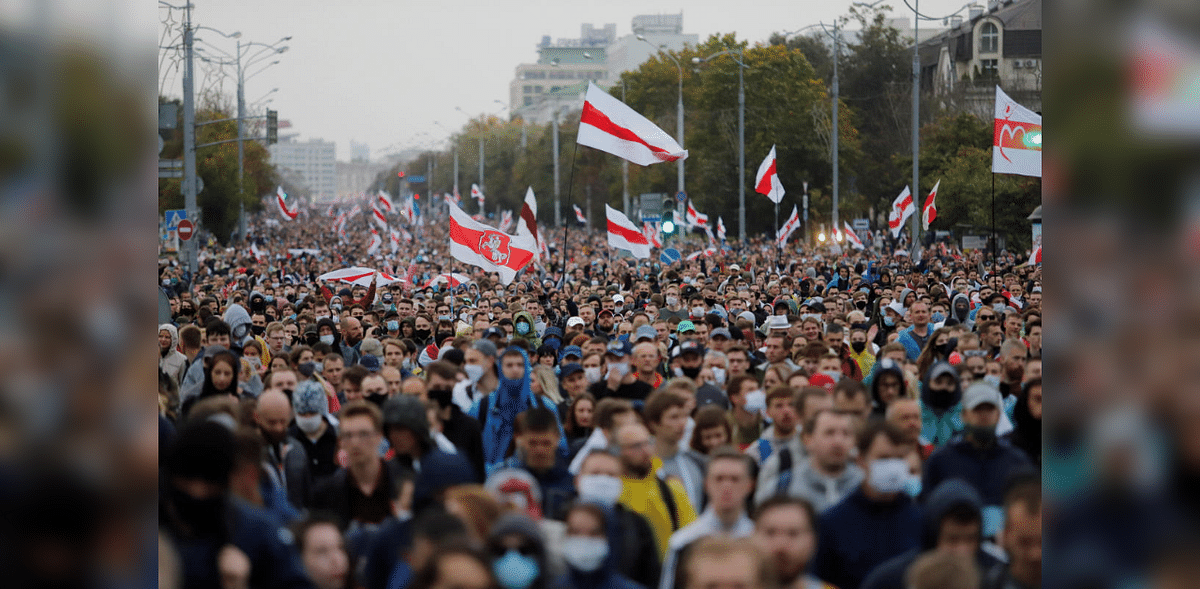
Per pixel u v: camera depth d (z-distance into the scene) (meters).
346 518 11.43
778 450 12.62
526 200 34.69
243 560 8.41
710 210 132.25
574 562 8.82
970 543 9.08
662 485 11.28
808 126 127.44
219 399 11.09
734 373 18.88
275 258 97.31
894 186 135.62
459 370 17.00
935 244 87.81
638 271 64.69
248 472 10.16
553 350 21.50
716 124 133.25
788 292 39.62
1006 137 40.28
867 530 9.90
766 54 131.88
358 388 17.75
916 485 11.67
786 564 8.58
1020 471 10.19
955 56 152.62
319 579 9.01
